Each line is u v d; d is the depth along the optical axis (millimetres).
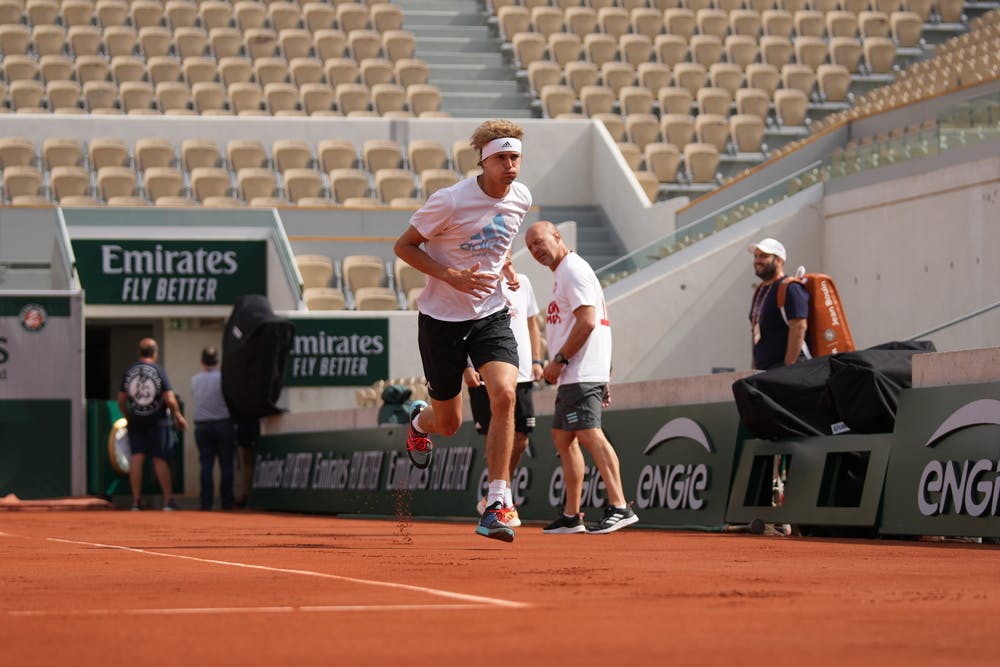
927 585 5219
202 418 20219
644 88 34531
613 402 13008
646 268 23656
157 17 36969
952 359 9297
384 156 31219
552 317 10242
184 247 23969
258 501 19953
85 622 3949
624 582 5352
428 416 8281
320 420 19109
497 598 4645
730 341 23703
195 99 33531
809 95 34938
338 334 22484
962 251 20984
